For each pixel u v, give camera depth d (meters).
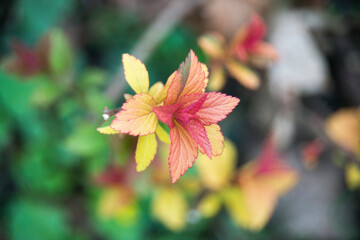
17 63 0.47
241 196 0.46
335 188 0.72
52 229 0.59
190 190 0.49
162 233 0.63
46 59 0.47
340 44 0.65
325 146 0.59
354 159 0.53
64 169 0.56
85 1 0.68
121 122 0.24
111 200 0.49
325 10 0.64
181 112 0.25
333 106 0.68
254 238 0.68
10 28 0.64
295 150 0.71
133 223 0.55
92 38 0.69
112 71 0.67
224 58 0.38
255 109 0.66
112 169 0.47
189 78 0.25
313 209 0.71
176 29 0.65
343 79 0.67
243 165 0.71
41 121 0.57
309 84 0.61
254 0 0.62
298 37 0.62
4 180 0.63
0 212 0.63
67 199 0.59
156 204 0.48
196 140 0.25
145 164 0.26
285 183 0.47
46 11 0.65
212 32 0.62
